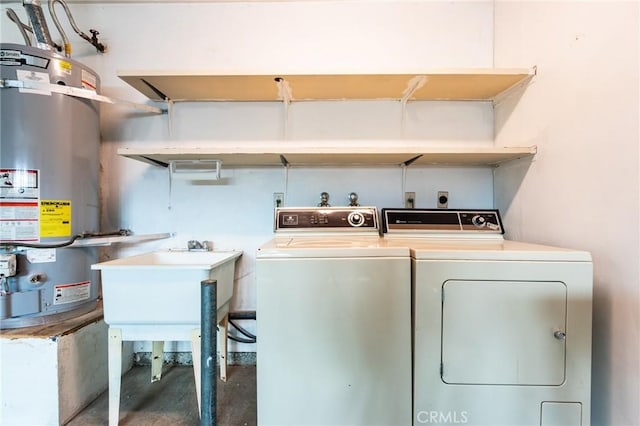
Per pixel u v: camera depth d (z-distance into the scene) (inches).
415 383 44.8
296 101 78.5
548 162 58.3
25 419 54.1
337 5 78.0
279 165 79.1
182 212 79.0
